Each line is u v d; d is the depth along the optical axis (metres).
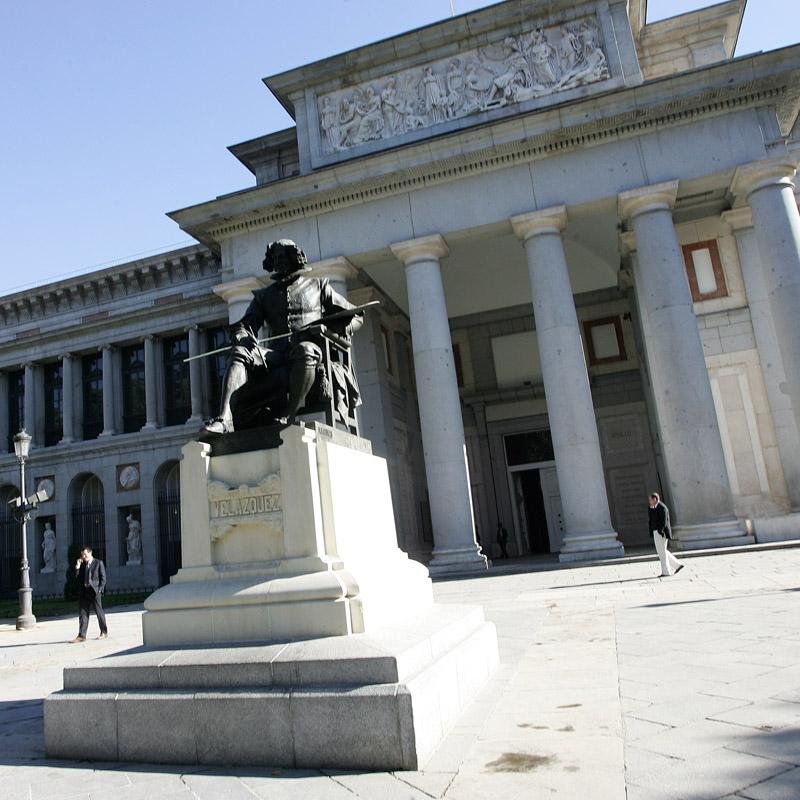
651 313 20.50
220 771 4.11
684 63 25.83
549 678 6.04
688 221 23.75
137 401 35.34
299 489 5.21
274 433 5.43
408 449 29.59
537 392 32.41
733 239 23.27
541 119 21.42
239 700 4.25
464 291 31.08
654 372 22.22
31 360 36.84
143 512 33.03
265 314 7.11
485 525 32.41
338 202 23.23
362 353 26.72
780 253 19.95
